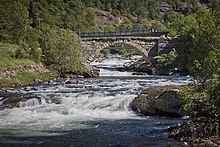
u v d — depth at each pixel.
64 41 67.75
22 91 44.19
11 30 75.69
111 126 26.22
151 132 23.70
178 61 79.38
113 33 88.44
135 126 26.00
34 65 61.50
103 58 116.50
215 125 21.75
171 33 88.56
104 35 88.38
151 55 87.38
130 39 87.38
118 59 114.12
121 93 39.91
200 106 22.53
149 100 30.81
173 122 27.09
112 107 33.66
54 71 65.31
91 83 53.94
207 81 22.19
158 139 21.58
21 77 54.44
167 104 29.25
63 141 21.89
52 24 116.88
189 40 78.81
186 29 82.50
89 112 32.19
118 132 24.09
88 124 27.09
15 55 61.50
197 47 22.64
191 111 22.52
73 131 24.61
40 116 30.41
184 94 22.86
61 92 42.50
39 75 59.03
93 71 71.56
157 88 32.44
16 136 23.23
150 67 81.88
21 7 81.62
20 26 76.12
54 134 23.78
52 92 42.69
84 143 21.34
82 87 48.22
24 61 60.84
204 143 19.25
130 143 21.00
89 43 85.44
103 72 78.25
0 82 49.50
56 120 28.73
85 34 88.12
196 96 22.34
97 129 25.20
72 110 32.56
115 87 47.50
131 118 29.45
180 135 21.69
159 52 85.56
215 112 22.02
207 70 21.67
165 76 72.69
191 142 19.92
